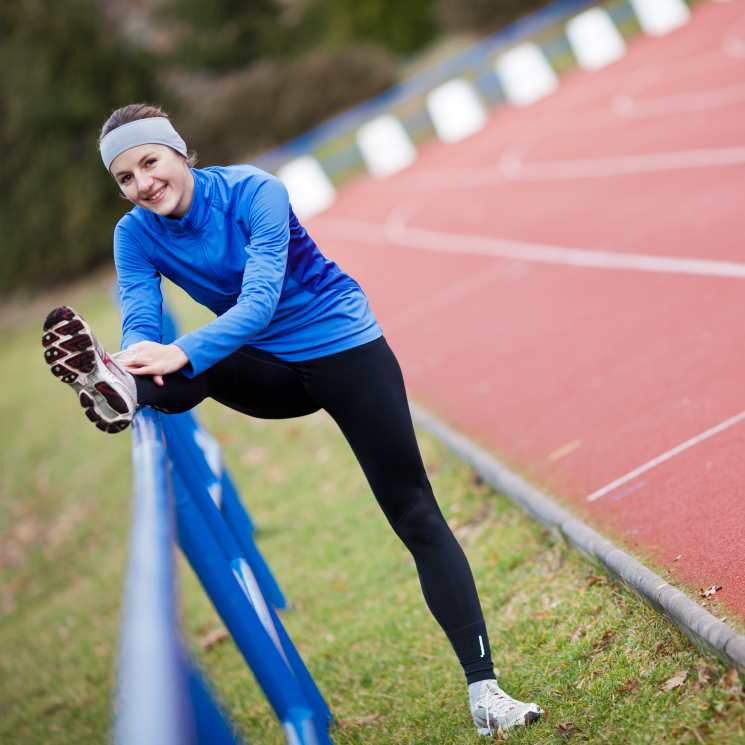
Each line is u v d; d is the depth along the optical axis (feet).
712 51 69.41
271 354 11.68
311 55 102.73
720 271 27.81
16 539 38.42
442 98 81.00
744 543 14.24
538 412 23.88
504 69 83.92
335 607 19.60
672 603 12.66
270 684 10.63
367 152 79.30
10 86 94.48
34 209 94.73
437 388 29.43
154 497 7.80
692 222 33.99
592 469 19.35
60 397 56.13
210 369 11.51
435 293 40.86
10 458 48.98
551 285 34.63
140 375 10.30
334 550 22.44
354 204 71.77
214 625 22.12
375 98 97.86
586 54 84.79
